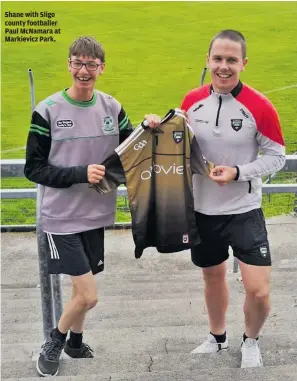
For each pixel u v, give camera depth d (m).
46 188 3.30
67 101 3.14
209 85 3.25
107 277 6.38
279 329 4.45
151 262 6.85
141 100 15.27
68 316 3.32
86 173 3.10
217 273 3.52
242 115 3.13
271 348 3.77
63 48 18.23
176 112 3.17
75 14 20.73
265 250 3.24
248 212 3.28
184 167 3.24
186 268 6.67
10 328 5.02
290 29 19.97
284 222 8.06
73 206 3.28
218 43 3.05
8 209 9.20
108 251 7.20
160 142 3.22
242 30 19.92
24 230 8.05
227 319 4.83
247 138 3.17
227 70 3.05
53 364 3.31
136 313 5.16
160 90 15.88
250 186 3.26
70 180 3.12
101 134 3.23
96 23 20.25
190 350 4.18
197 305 5.32
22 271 6.74
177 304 5.35
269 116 3.12
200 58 17.92
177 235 3.34
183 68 17.28
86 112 3.17
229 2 22.50
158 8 21.72
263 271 3.22
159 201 3.30
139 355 3.52
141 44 18.84
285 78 16.47
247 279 3.23
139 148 3.21
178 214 3.31
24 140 13.09
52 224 3.30
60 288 3.78
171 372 3.13
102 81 16.39
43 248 3.40
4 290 6.12
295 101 14.96
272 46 18.67
